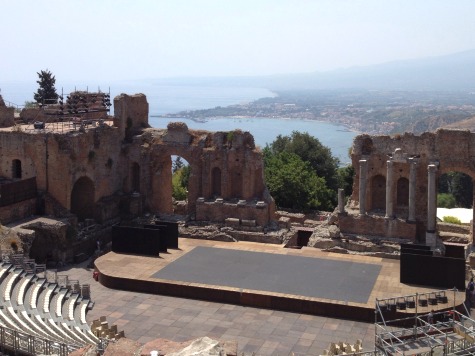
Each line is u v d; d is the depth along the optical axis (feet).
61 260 181.37
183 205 234.99
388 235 183.01
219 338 128.36
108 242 200.44
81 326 125.90
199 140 207.82
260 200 202.80
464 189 376.07
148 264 168.55
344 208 195.21
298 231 202.80
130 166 215.72
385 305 136.56
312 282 154.40
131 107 220.43
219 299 149.38
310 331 132.36
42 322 112.27
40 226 179.52
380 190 194.70
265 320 138.41
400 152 186.50
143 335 129.39
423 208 186.29
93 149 202.08
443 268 149.89
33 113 224.33
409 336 118.32
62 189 191.42
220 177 207.41
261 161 202.59
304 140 319.06
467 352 99.71
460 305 138.41
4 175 197.77
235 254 178.60
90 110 225.97
